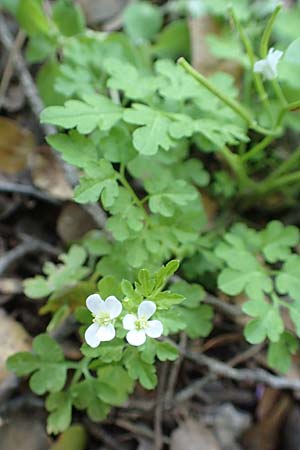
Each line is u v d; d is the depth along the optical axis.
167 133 0.24
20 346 0.26
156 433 0.26
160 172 0.25
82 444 0.26
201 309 0.24
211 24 0.30
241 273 0.24
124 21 0.31
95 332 0.21
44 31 0.29
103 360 0.22
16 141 0.30
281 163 0.30
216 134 0.24
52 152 0.29
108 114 0.24
